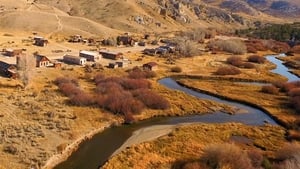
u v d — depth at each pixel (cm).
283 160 5928
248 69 14088
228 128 7731
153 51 15262
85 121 7481
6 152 5747
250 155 6003
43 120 7131
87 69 11462
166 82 11406
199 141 6906
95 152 6356
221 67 13275
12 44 13838
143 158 6075
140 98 8906
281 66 15625
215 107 9200
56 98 8512
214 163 5616
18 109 7538
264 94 10569
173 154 6275
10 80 9469
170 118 8356
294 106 9381
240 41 19362
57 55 13038
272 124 8325
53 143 6297
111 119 7781
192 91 10669
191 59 15075
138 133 7331
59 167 5728
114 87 9488
